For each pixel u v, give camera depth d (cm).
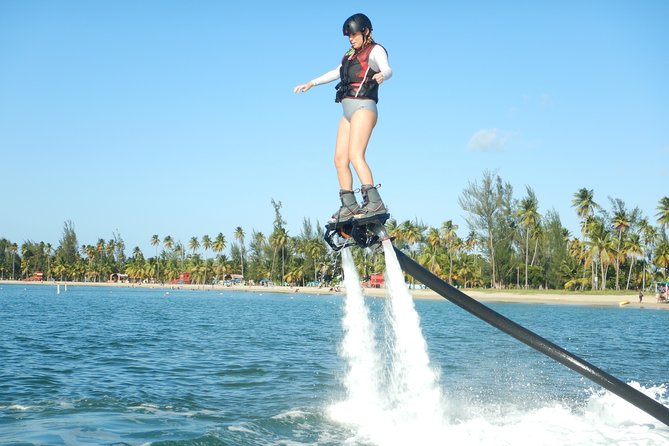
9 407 1019
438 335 2512
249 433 827
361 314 819
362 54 499
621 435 775
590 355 1958
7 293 10188
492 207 8794
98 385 1262
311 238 12825
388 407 950
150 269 17775
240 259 16075
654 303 7094
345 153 507
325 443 779
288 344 2144
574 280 9294
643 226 9312
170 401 1084
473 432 790
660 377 1447
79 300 7188
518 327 505
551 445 732
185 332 2692
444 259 10050
